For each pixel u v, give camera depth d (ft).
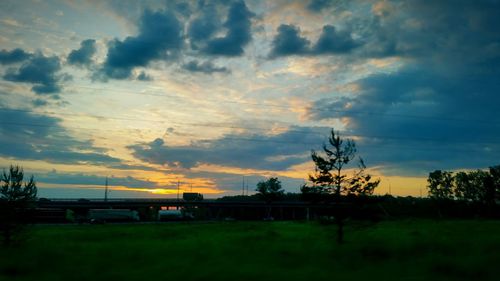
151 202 479.41
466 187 406.62
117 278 67.77
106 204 447.42
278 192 501.97
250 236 146.20
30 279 68.23
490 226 204.23
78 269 75.51
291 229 196.85
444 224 231.71
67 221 365.61
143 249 105.81
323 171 116.06
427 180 437.58
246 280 65.00
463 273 69.72
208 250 102.42
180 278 66.74
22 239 119.55
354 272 71.92
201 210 532.32
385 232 159.33
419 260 83.51
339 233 116.67
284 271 71.92
